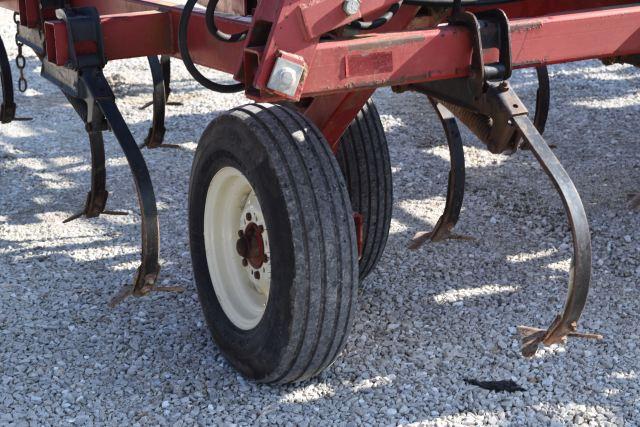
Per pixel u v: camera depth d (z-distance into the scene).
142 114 6.99
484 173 5.73
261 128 3.15
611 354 3.69
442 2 3.08
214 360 3.71
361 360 3.68
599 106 6.91
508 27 2.96
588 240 2.89
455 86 3.17
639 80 7.50
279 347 3.21
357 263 3.17
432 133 6.50
